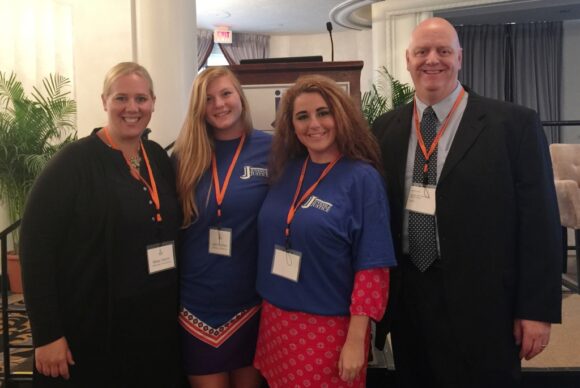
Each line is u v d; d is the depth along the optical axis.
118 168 1.52
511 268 1.43
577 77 5.89
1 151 3.44
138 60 3.84
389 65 5.22
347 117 1.47
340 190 1.43
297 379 1.41
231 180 1.66
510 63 5.90
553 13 5.34
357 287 1.38
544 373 2.19
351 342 1.34
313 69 2.17
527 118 1.43
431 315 1.50
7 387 2.11
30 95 3.95
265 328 1.52
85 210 1.45
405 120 1.62
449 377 1.48
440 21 1.51
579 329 2.69
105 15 4.05
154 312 1.54
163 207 1.57
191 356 1.64
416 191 1.52
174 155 1.76
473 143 1.44
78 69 4.15
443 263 1.45
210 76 1.68
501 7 5.00
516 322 1.44
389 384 2.22
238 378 1.72
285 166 1.60
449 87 1.51
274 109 2.21
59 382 1.47
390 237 1.41
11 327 2.80
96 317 1.47
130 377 1.51
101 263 1.46
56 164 1.45
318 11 6.82
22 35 3.91
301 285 1.41
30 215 1.41
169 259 1.56
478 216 1.41
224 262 1.62
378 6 5.28
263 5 6.52
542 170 1.40
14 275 3.51
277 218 1.49
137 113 1.53
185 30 3.77
